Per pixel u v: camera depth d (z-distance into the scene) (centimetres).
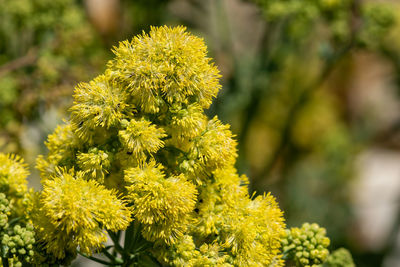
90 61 380
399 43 529
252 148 561
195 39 186
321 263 222
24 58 369
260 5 405
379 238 641
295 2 396
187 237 197
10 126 341
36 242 198
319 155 632
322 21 423
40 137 331
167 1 430
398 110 770
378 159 757
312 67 516
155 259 202
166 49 181
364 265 573
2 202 205
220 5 439
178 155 196
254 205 206
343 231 557
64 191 179
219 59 444
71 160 198
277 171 562
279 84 504
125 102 187
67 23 381
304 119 653
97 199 179
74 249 197
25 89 361
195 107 186
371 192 676
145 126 182
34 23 378
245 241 198
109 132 192
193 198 185
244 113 448
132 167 187
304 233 226
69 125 202
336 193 567
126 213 180
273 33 468
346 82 762
